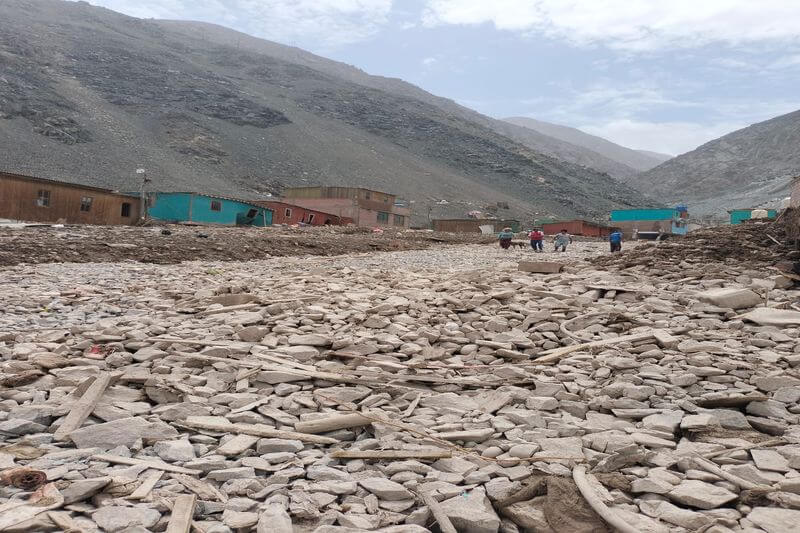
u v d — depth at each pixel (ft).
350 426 17.54
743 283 40.37
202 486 13.08
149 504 11.91
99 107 400.47
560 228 231.71
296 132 493.36
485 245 132.26
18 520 10.68
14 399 18.57
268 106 540.93
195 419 17.31
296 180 396.16
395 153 535.19
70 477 12.86
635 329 29.07
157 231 104.22
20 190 128.88
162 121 420.77
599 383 21.91
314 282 44.93
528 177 562.66
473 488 13.67
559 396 20.48
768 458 15.16
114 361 22.62
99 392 18.43
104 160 315.17
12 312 33.09
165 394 19.42
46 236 78.33
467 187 481.87
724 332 28.63
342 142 508.53
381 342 26.63
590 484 13.51
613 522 11.76
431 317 31.58
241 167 389.80
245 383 20.86
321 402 19.33
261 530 11.23
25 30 534.78
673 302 35.42
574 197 531.50
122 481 12.82
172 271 57.57
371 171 452.35
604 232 233.14
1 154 278.05
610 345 26.40
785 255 46.26
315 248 96.48
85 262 63.62
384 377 22.02
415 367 23.53
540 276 47.70
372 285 43.37
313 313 31.04
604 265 52.90
